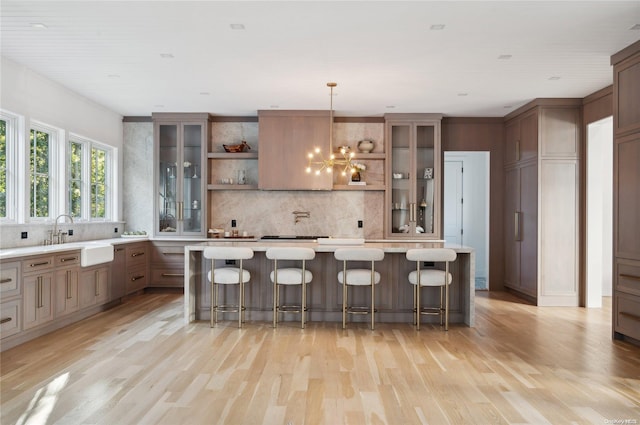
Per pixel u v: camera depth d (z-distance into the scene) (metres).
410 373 3.57
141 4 3.51
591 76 5.34
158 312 5.77
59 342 4.38
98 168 7.02
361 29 3.97
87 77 5.42
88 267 5.44
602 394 3.16
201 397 3.06
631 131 4.39
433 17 3.72
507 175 7.47
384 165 7.45
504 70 5.09
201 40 4.24
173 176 7.33
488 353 4.12
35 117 5.24
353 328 5.04
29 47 4.43
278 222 7.58
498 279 7.63
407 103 6.63
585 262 6.35
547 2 3.46
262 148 7.10
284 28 3.96
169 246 7.17
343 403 2.98
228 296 5.39
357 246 5.29
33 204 5.41
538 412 2.86
